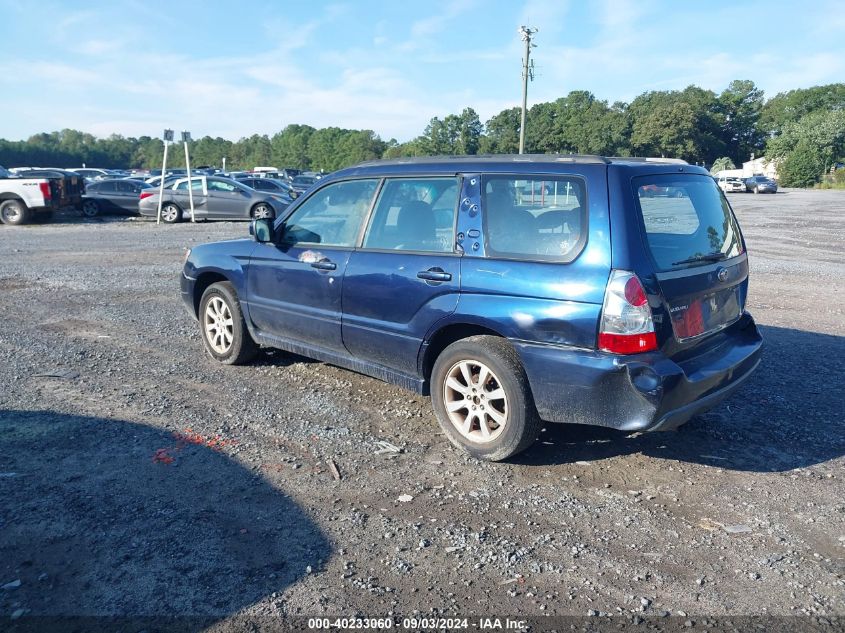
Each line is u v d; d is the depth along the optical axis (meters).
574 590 3.02
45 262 13.13
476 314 4.14
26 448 4.39
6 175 25.64
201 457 4.30
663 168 4.21
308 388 5.68
